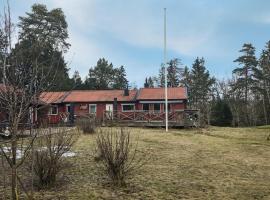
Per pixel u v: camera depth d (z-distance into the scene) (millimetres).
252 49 60312
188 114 28859
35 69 5590
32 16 31812
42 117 8031
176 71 76000
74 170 9562
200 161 12188
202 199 7457
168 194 7750
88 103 37469
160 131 24859
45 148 7887
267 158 13359
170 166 11000
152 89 38625
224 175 9992
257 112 57062
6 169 8625
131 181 8750
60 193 7426
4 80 5340
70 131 11117
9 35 5371
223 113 45406
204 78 69438
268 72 58250
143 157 12484
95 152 12258
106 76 77062
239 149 15859
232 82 61500
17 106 5520
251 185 8836
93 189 7840
